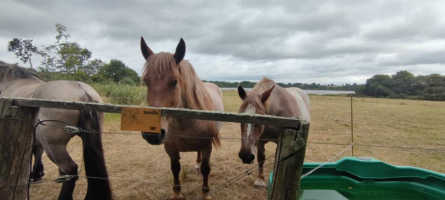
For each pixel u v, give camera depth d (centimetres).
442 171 407
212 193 303
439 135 720
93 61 2094
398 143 611
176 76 195
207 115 118
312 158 470
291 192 115
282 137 115
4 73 298
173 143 248
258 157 326
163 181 333
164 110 121
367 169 257
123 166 388
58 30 988
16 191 142
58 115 212
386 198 240
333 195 239
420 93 4241
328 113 1284
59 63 1009
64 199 216
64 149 223
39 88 236
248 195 300
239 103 1480
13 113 135
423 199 233
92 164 213
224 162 423
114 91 910
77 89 236
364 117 1145
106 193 216
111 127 640
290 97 321
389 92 4491
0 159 136
